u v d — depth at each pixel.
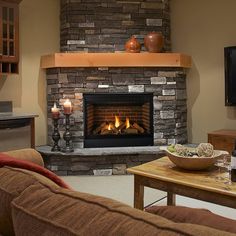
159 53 4.55
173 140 4.77
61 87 4.53
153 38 4.61
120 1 4.74
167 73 4.67
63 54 4.41
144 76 4.62
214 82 4.86
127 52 4.59
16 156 1.91
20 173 1.21
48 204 0.96
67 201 0.95
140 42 4.81
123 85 4.59
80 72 4.52
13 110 4.58
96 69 4.54
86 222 0.84
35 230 0.92
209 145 2.26
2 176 1.21
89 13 4.68
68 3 4.67
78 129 4.57
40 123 4.82
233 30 4.68
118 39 4.75
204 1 4.89
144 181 2.22
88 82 4.54
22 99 4.66
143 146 4.69
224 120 4.81
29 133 4.07
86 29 4.69
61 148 4.44
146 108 4.74
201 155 2.21
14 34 4.16
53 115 4.36
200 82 4.98
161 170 2.24
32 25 4.70
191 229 0.73
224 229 1.13
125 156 4.42
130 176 4.32
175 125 4.76
